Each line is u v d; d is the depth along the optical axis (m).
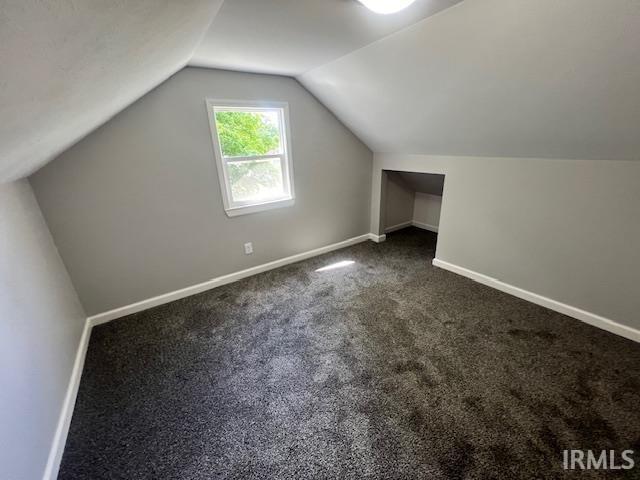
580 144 1.86
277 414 1.53
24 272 1.46
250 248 3.00
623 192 1.84
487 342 1.99
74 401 1.63
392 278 2.94
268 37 1.71
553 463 1.25
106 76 0.99
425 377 1.73
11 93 0.57
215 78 2.39
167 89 2.22
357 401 1.59
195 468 1.30
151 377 1.79
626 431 1.37
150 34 0.89
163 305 2.57
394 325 2.21
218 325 2.28
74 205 2.07
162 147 2.30
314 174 3.24
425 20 1.54
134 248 2.37
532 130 1.95
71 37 0.55
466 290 2.67
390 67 2.02
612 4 1.09
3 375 1.08
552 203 2.18
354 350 1.97
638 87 1.34
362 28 1.61
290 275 3.06
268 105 2.71
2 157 0.96
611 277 1.98
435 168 2.98
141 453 1.37
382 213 3.89
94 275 2.25
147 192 2.33
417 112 2.38
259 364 1.88
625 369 1.71
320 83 2.66
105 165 2.12
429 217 4.36
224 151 2.64
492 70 1.64
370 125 2.99
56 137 1.29
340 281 2.91
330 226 3.58
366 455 1.32
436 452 1.32
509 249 2.52
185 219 2.55
